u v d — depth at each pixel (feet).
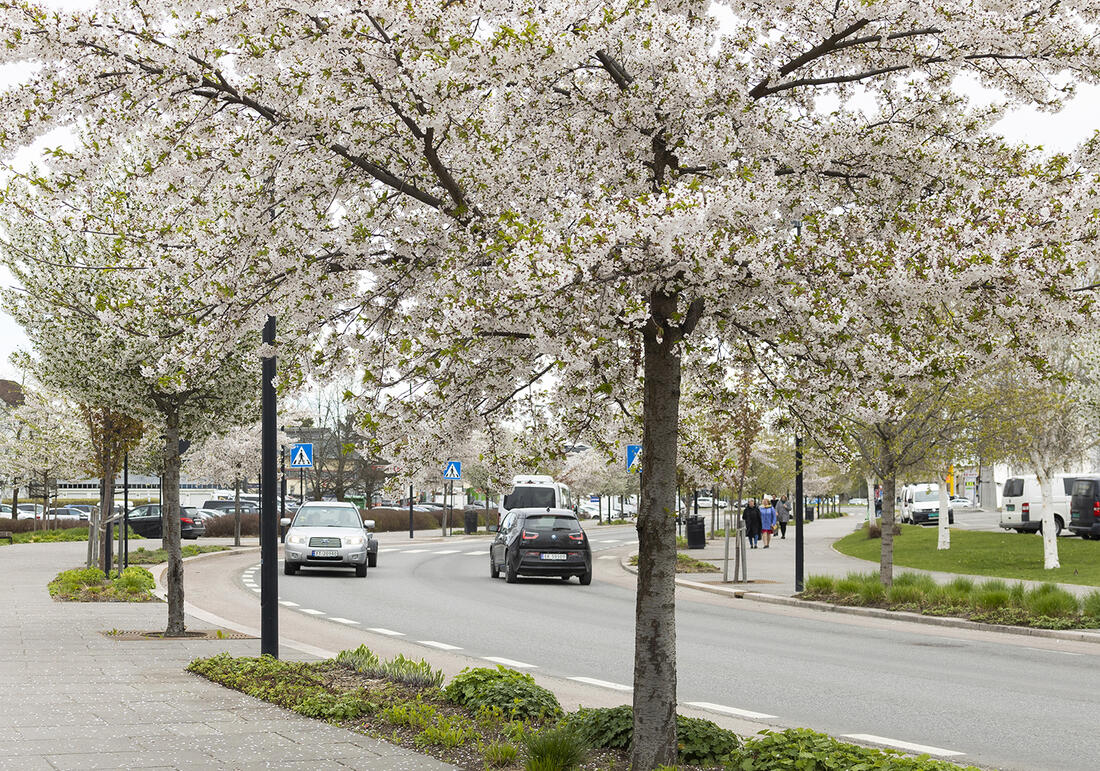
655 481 23.49
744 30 27.48
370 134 26.40
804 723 32.96
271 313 28.48
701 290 21.68
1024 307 22.03
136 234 29.12
